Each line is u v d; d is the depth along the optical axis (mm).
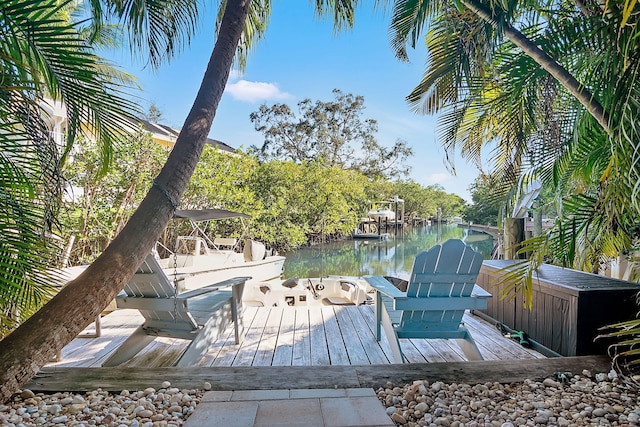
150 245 1941
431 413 1764
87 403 1871
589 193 2691
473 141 3496
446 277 2611
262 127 23828
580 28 2346
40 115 1608
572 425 1644
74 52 1508
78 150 5488
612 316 2445
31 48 1443
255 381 2076
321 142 23219
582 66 2486
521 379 2092
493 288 3561
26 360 1491
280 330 3492
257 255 7402
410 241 18422
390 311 2973
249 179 11570
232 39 2377
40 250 1673
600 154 2516
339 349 3000
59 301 1640
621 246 2266
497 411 1777
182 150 2117
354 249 15406
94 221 6188
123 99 1725
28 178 1604
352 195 16016
